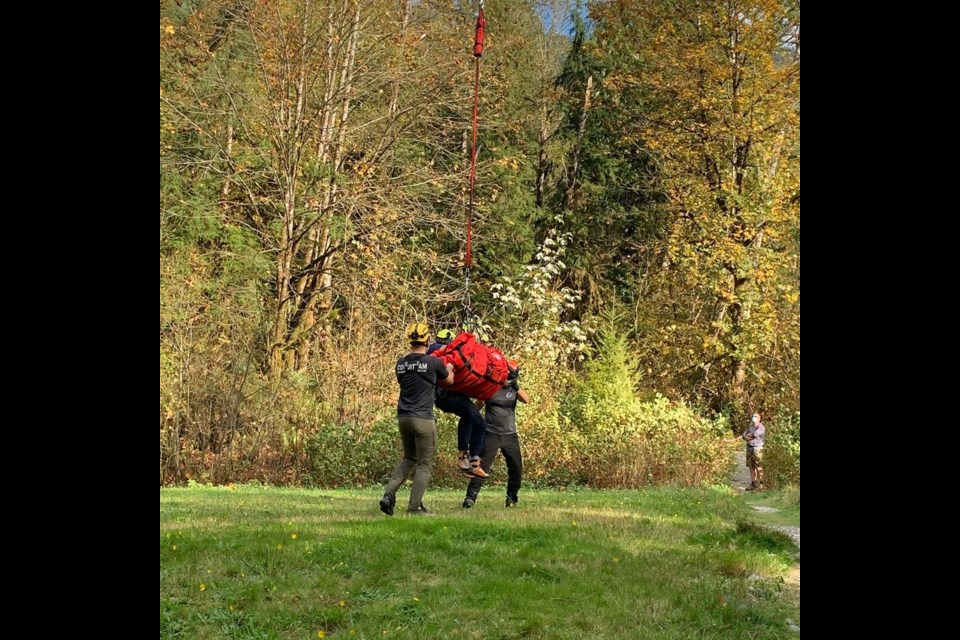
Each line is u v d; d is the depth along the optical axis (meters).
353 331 22.52
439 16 27.06
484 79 31.28
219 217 22.48
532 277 26.08
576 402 23.20
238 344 20.09
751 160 33.12
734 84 31.75
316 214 23.41
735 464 24.56
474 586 6.30
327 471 19.05
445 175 26.31
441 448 18.91
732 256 30.53
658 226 39.75
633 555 7.76
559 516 10.10
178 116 22.97
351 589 6.09
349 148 25.77
